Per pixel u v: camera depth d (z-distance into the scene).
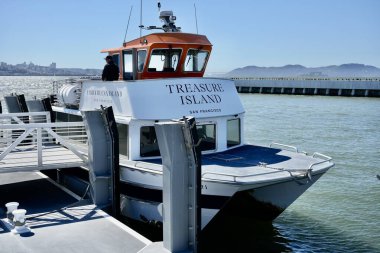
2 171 12.86
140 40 15.41
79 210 12.16
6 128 13.02
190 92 13.87
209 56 15.94
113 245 9.72
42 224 10.96
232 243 13.54
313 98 87.19
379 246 13.99
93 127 12.61
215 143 14.17
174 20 16.70
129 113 13.39
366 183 21.50
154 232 13.20
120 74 16.17
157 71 15.18
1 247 9.46
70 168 16.28
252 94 103.75
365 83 87.75
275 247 13.65
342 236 14.79
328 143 33.09
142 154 13.49
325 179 22.31
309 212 17.28
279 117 51.66
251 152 14.26
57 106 19.42
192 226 9.59
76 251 9.35
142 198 12.61
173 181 9.35
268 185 11.21
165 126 9.20
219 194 11.15
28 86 166.25
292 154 14.02
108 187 12.84
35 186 15.02
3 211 12.07
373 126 43.16
